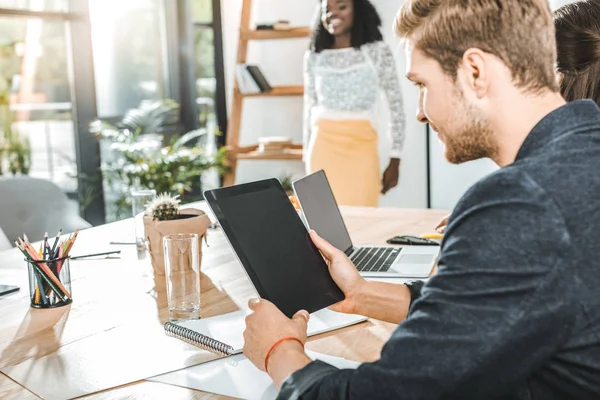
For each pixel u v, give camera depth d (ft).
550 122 2.99
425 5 3.11
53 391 3.88
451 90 3.12
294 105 17.89
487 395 2.82
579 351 2.76
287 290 4.35
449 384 2.76
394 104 13.70
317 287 4.55
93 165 14.70
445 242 2.98
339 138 13.52
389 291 4.59
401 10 3.25
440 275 2.89
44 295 5.43
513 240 2.74
